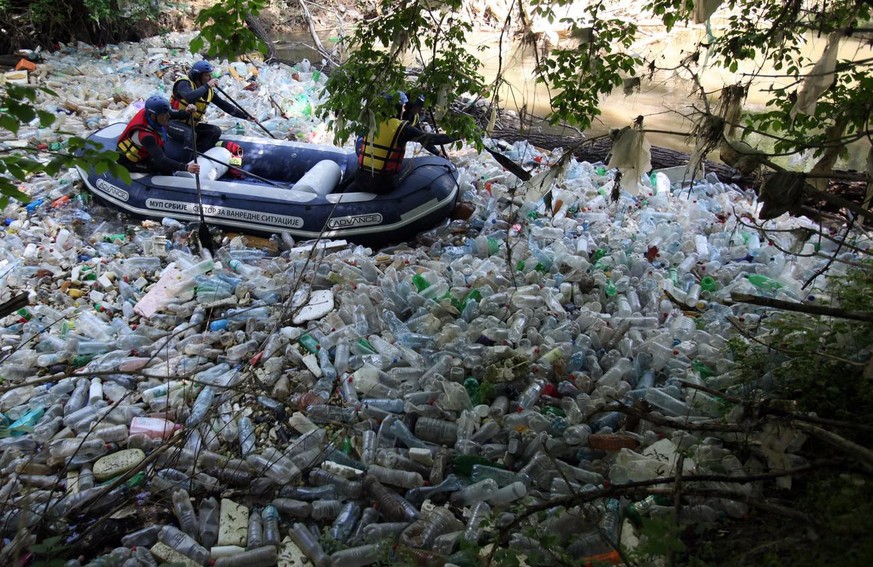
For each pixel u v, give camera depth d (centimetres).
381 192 583
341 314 454
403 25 438
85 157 318
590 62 416
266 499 327
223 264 532
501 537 271
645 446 342
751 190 685
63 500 320
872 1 343
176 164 598
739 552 264
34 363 417
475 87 457
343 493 328
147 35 1105
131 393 391
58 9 1002
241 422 367
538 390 379
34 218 598
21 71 878
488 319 442
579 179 693
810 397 327
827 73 334
